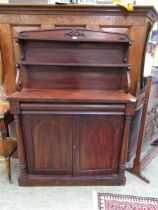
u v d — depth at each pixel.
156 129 2.16
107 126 1.61
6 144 1.73
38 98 1.47
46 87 1.71
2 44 1.80
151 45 2.06
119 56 1.65
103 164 1.75
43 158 1.71
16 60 1.86
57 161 1.72
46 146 1.67
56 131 1.62
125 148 1.68
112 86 1.72
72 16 1.71
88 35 1.60
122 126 1.62
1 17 1.71
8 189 1.73
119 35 1.58
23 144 1.65
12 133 2.05
